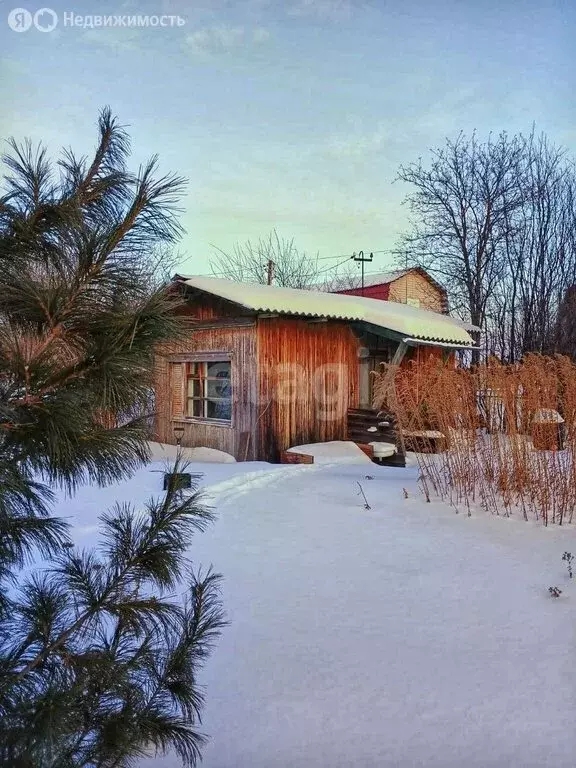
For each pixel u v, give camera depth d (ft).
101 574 5.67
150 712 5.53
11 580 5.47
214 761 6.91
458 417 20.58
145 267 4.99
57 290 4.37
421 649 9.75
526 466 18.66
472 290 60.70
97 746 4.93
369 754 7.08
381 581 12.83
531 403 19.01
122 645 5.54
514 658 9.45
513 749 7.16
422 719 7.79
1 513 4.48
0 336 4.24
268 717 7.80
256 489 22.71
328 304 37.22
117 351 4.55
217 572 13.26
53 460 4.68
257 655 9.52
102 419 4.93
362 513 18.66
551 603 11.60
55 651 4.99
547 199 57.06
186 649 6.02
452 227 62.34
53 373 4.45
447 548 15.11
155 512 5.90
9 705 4.33
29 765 4.11
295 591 12.25
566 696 8.33
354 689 8.52
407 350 41.22
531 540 15.75
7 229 4.61
